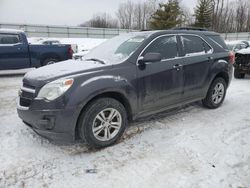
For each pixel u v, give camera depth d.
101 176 2.78
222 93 5.22
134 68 3.58
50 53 9.92
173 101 4.20
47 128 3.03
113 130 3.50
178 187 2.57
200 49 4.66
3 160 3.07
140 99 3.69
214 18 44.25
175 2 37.09
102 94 3.34
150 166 2.96
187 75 4.31
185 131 3.95
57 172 2.85
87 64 3.57
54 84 3.02
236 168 2.89
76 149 3.38
